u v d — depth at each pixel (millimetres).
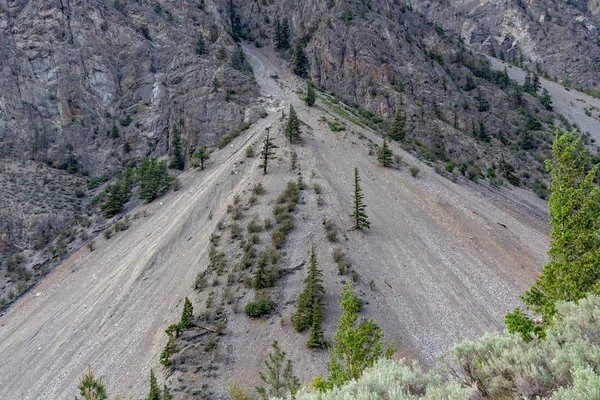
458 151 96375
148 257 52781
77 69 104188
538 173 100000
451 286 45594
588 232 19484
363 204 57000
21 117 96000
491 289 46000
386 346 35500
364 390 10297
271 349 35062
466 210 62062
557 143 21438
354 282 42875
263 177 63469
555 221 20828
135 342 39375
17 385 38625
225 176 67375
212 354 34750
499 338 13156
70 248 65875
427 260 49562
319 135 78500
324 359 33375
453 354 13109
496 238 56250
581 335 12078
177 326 37156
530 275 49312
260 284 41469
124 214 71312
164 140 95188
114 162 94062
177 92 101438
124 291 47875
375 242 51031
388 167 71000
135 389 33312
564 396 8719
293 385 27312
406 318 39812
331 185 61406
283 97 100188
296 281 42344
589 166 102438
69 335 43500
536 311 19891
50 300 52594
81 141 97375
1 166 87062
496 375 11539
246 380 32312
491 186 81750
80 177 91312
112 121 101938
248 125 87812
